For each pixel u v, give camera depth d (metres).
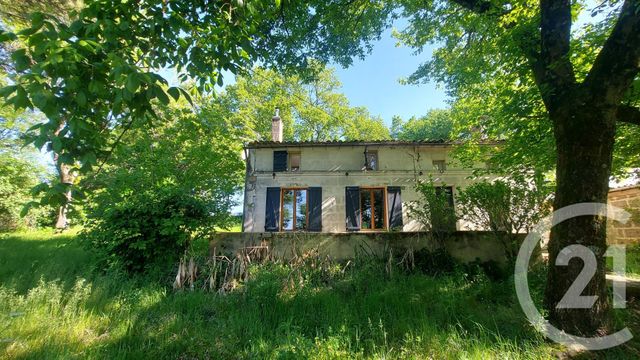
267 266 5.34
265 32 5.28
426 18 7.23
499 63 5.61
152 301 4.09
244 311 3.69
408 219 10.75
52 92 1.83
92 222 5.52
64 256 6.23
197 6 2.91
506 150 6.60
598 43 4.33
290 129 22.45
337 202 11.08
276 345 2.92
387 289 4.23
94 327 3.30
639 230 7.30
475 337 2.92
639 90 3.64
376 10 6.95
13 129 11.11
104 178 6.06
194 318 3.65
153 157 6.71
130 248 5.41
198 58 2.82
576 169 3.20
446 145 10.97
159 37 2.60
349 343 2.80
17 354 2.63
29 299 3.66
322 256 5.86
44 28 1.88
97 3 2.12
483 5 4.84
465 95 8.09
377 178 11.26
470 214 6.11
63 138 1.95
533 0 4.46
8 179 10.50
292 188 11.38
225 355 2.82
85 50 1.92
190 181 6.99
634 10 2.85
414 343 2.90
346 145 11.20
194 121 6.08
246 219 11.02
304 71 6.77
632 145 5.34
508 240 5.84
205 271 5.05
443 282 4.68
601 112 3.09
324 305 3.82
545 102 3.72
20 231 10.82
